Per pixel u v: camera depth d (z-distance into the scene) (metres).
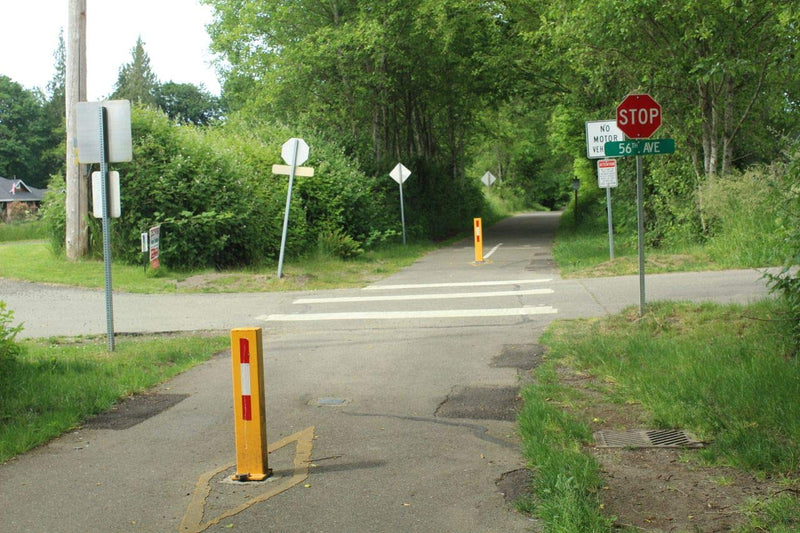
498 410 6.74
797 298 7.25
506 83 32.78
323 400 7.25
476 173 78.19
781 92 18.20
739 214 16.62
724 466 5.11
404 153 39.03
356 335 10.63
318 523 4.42
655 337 8.95
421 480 5.07
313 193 23.17
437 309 12.52
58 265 17.80
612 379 7.39
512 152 74.56
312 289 15.91
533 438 5.64
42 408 6.77
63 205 19.45
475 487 4.91
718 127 19.09
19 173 84.62
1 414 6.51
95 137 9.38
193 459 5.60
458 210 41.59
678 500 4.59
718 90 17.84
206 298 14.52
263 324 11.77
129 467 5.43
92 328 11.40
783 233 7.52
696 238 19.02
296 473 5.27
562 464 5.01
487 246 28.28
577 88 26.05
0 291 15.04
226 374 8.45
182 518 4.52
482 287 15.01
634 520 4.31
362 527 4.35
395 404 7.04
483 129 47.94
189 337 10.64
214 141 20.69
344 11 29.19
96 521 4.49
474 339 9.96
